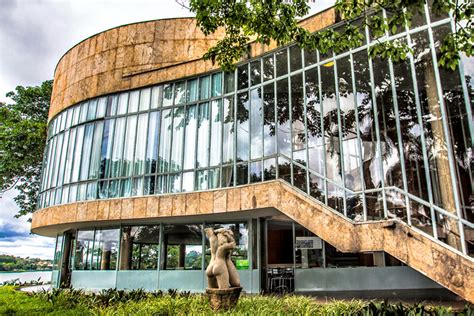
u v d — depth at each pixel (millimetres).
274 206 11125
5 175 24219
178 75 15156
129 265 15125
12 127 23938
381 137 9781
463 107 8328
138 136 15492
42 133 23719
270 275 13477
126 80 16297
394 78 9664
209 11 7660
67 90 18281
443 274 7258
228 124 13602
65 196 16641
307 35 7414
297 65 12164
